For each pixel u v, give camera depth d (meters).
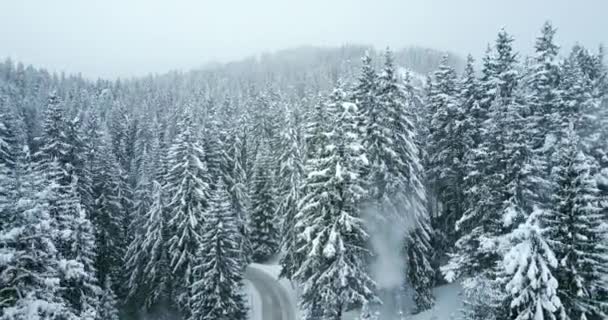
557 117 25.16
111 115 87.50
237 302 28.72
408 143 25.02
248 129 64.88
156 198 32.59
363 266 23.06
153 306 32.91
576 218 15.40
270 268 45.47
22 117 73.06
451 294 26.95
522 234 13.95
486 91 27.88
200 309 26.17
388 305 25.20
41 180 14.69
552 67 28.53
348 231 21.33
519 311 14.63
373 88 25.20
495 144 21.12
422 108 36.38
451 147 27.53
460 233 28.25
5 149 31.33
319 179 22.41
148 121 80.69
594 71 33.09
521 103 25.88
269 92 86.88
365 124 25.31
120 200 41.31
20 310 12.29
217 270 26.38
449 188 29.14
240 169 50.06
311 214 23.16
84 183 34.94
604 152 25.23
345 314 26.44
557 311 14.16
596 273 15.31
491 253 19.47
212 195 34.06
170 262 31.72
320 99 27.17
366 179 24.28
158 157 52.00
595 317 15.45
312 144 27.14
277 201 47.47
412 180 25.31
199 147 34.41
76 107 102.12
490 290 17.83
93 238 24.42
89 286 22.20
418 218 25.61
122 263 37.50
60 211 21.64
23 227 12.94
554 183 18.98
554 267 13.55
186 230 30.17
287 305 35.06
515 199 19.50
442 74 30.45
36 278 13.30
